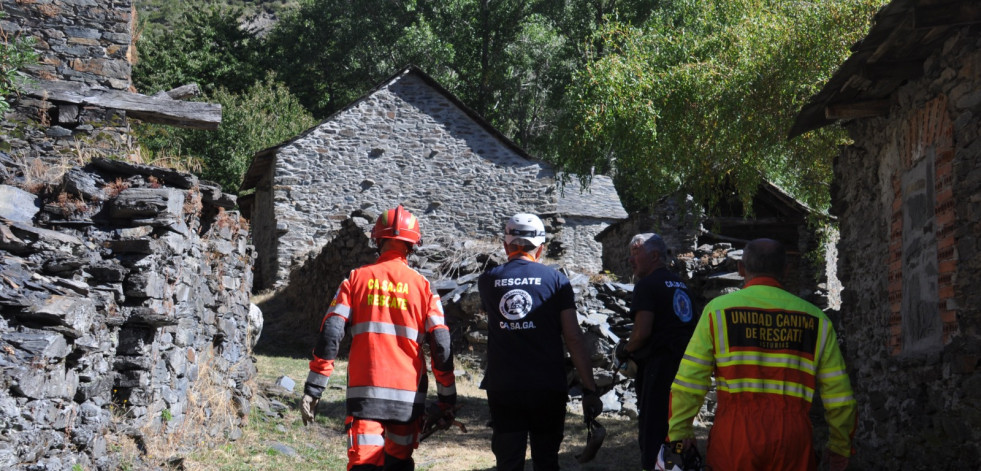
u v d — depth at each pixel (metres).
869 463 8.02
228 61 41.81
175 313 7.22
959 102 5.83
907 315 7.13
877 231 8.16
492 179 26.05
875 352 8.18
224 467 6.87
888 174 7.79
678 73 12.66
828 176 13.66
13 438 4.69
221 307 8.98
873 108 7.78
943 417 6.11
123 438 6.12
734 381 3.51
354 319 4.46
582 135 13.30
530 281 4.61
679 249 21.86
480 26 39.28
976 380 5.50
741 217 22.25
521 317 4.54
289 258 24.44
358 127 25.45
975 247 5.57
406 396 4.35
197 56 40.72
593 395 4.60
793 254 22.27
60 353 5.21
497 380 4.53
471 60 40.50
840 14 11.22
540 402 4.46
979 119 5.53
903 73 6.70
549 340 4.54
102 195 6.68
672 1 31.36
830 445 3.62
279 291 24.09
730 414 3.50
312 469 7.29
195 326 7.92
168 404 6.93
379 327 4.40
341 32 44.50
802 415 3.47
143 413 6.40
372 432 4.33
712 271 17.06
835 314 12.38
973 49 5.64
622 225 25.94
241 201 31.19
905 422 7.07
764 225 22.47
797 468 3.42
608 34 14.46
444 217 25.66
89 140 10.21
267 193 26.62
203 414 7.63
